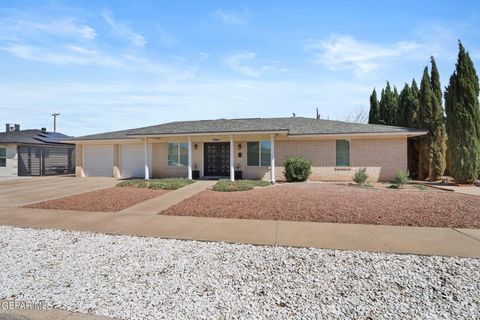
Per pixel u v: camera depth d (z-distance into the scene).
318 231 6.00
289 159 15.47
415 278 3.74
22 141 21.41
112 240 5.48
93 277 3.86
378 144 15.44
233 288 3.52
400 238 5.44
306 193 10.58
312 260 4.39
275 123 18.20
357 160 15.66
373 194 10.27
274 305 3.12
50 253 4.78
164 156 18.27
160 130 17.25
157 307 3.11
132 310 3.05
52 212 8.11
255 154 16.80
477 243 5.10
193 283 3.66
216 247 5.04
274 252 4.76
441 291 3.40
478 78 14.22
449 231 5.88
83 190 12.88
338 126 16.81
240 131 14.93
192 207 8.49
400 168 15.22
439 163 15.65
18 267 4.21
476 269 4.00
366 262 4.29
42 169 23.39
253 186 12.66
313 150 16.16
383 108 23.36
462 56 14.04
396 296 3.29
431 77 17.22
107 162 19.61
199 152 17.77
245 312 2.99
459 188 12.58
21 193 12.07
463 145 13.84
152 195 10.91
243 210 8.02
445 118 14.90
